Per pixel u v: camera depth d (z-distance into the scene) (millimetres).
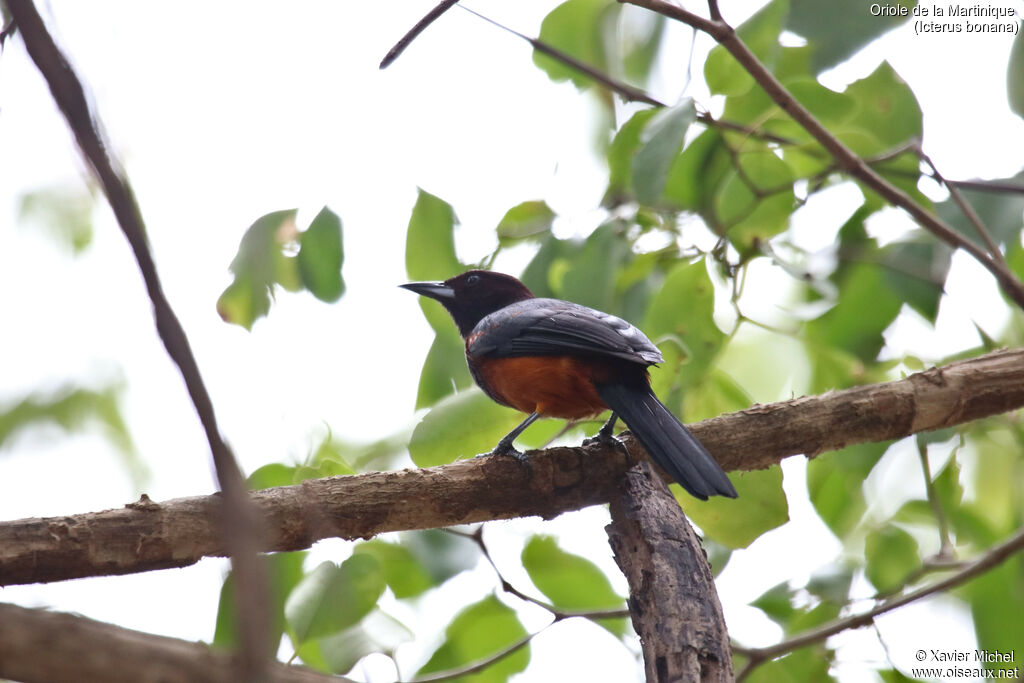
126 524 7012
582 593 10867
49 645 3709
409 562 10422
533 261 11125
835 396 9695
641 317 11086
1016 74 10484
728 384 10672
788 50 11523
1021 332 12438
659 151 9641
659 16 11586
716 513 10078
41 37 3605
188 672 3779
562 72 11750
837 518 11641
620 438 9633
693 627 6953
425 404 11094
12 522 6832
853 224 11602
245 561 3330
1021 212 10805
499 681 10547
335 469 8883
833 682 10500
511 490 8695
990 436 12039
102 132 3600
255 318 10523
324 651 8461
